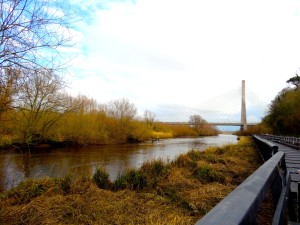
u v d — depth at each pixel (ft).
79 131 98.53
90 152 76.79
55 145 91.40
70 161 57.16
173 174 28.09
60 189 22.09
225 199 3.46
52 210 17.34
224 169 35.58
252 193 3.87
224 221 2.55
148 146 104.37
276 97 169.89
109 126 123.95
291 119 124.57
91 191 21.53
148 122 209.46
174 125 252.62
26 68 16.85
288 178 8.87
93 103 124.57
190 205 18.48
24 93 21.20
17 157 54.54
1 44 15.33
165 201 19.65
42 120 68.64
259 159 50.44
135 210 17.58
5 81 17.48
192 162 34.71
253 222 3.44
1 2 14.73
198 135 271.28
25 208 17.52
